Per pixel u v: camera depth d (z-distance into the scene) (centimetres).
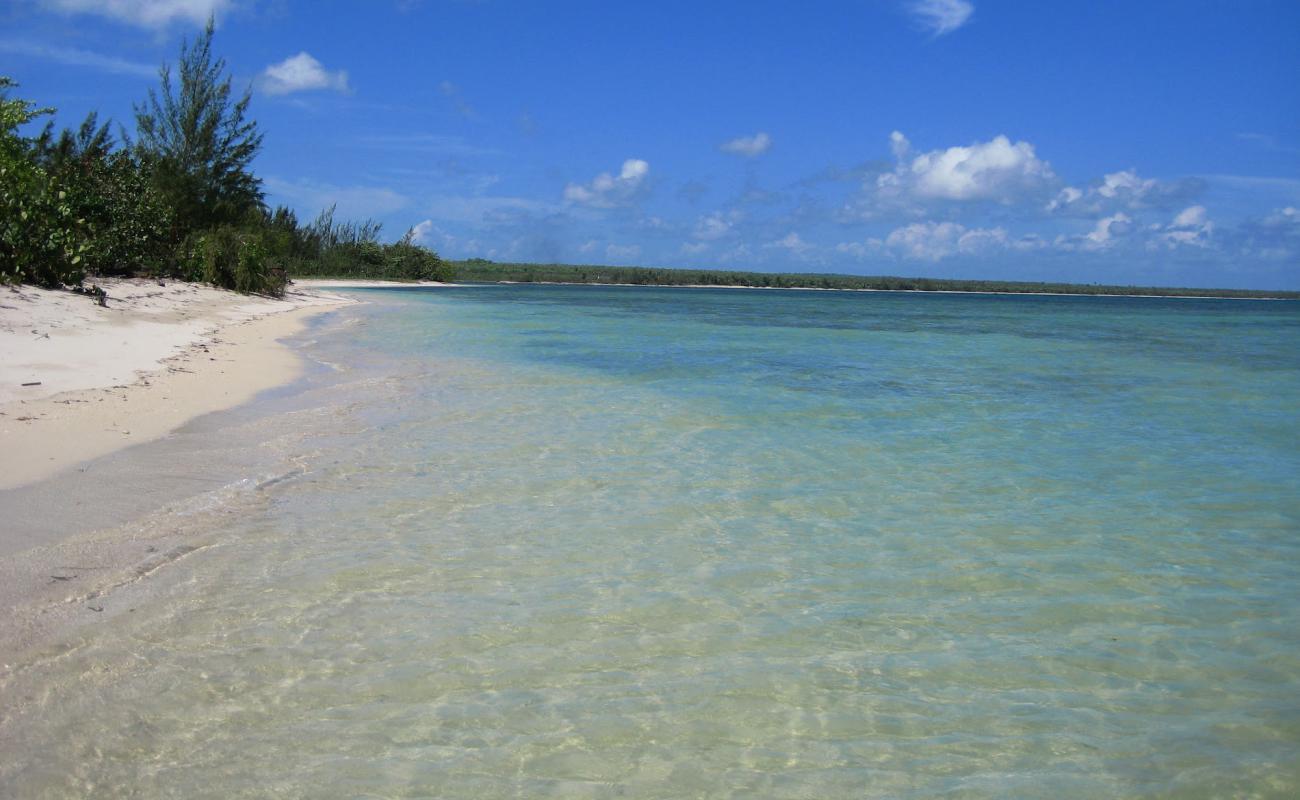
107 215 2498
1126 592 509
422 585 492
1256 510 683
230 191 3553
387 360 1527
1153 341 2762
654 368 1530
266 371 1283
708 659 416
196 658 397
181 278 2898
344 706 364
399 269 6725
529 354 1712
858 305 6050
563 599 480
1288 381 1576
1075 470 812
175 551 523
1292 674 412
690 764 332
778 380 1411
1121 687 399
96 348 1265
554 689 384
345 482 697
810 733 356
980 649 433
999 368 1733
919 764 336
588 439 891
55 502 588
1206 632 457
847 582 517
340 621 441
